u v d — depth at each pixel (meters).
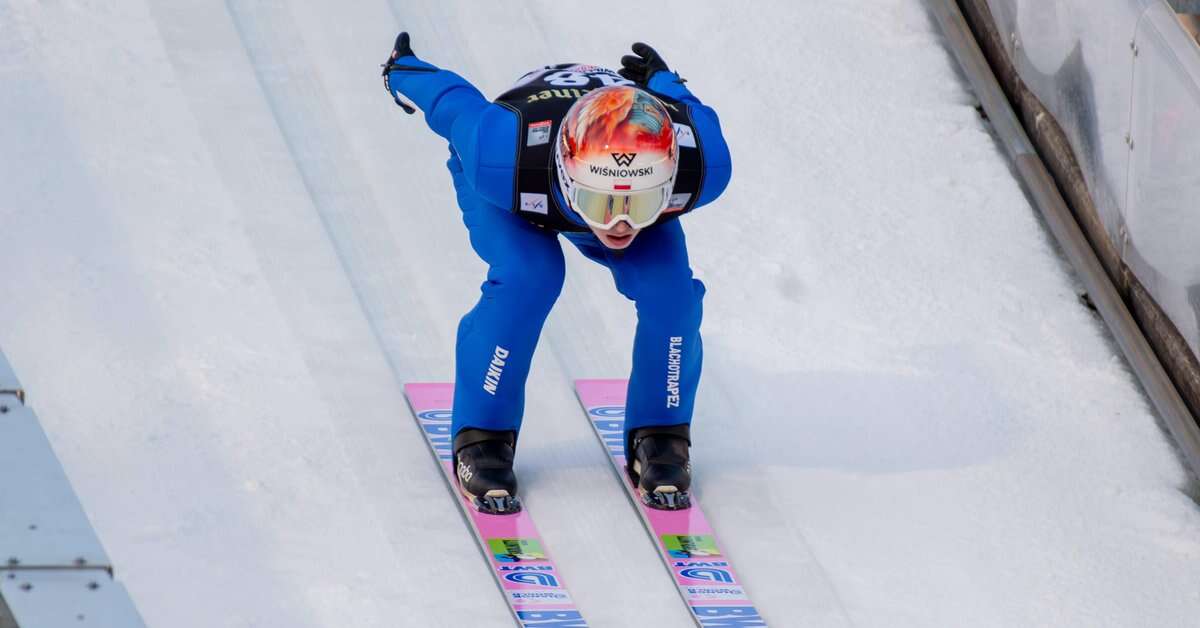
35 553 11.84
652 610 12.90
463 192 13.35
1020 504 14.67
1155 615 13.52
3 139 16.39
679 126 12.32
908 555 13.90
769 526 14.04
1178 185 15.65
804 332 16.62
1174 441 15.83
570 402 15.30
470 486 13.36
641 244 12.89
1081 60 17.86
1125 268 17.30
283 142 17.56
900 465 15.02
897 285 17.39
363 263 16.28
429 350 15.42
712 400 15.55
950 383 16.14
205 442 13.49
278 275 15.73
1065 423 15.85
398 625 12.12
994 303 17.34
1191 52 15.33
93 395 13.66
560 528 13.61
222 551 12.43
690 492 14.28
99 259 15.25
